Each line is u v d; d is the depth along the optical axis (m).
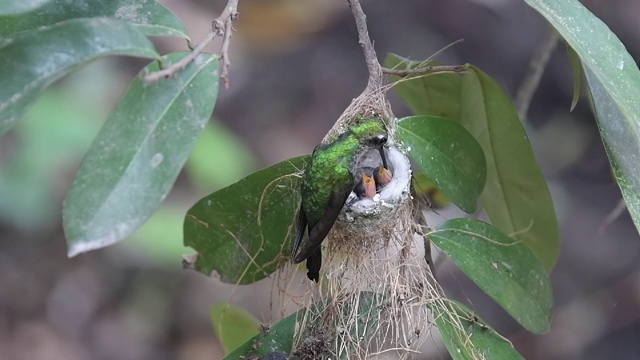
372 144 2.96
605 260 4.32
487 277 2.97
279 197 2.98
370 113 2.98
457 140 2.98
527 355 4.02
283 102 4.60
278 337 2.97
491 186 3.04
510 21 4.64
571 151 4.57
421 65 3.03
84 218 2.86
